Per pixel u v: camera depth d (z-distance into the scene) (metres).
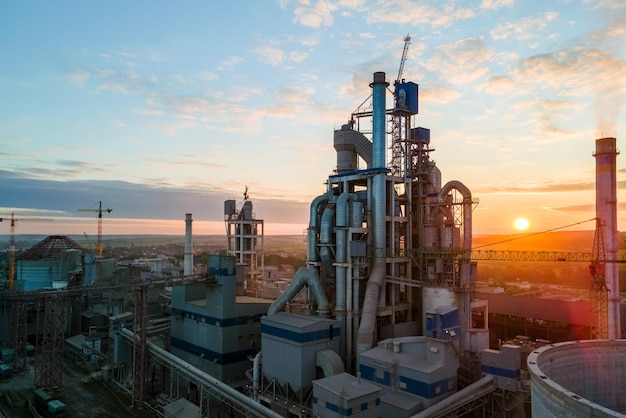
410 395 55.47
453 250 77.56
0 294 80.06
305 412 61.19
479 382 56.59
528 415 60.22
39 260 148.38
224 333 80.94
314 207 80.88
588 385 51.91
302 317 70.81
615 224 85.12
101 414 68.06
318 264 79.69
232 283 82.94
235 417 70.38
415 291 82.94
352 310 73.75
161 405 69.12
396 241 85.44
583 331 96.81
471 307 73.88
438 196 80.62
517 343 79.56
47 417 66.88
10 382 81.88
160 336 106.81
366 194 82.19
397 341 61.91
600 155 85.75
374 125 81.50
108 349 99.19
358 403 49.12
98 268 117.69
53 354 77.25
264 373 70.44
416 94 88.31
